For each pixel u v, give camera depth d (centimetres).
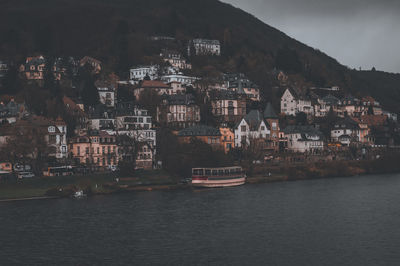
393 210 14700
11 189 17950
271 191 18962
